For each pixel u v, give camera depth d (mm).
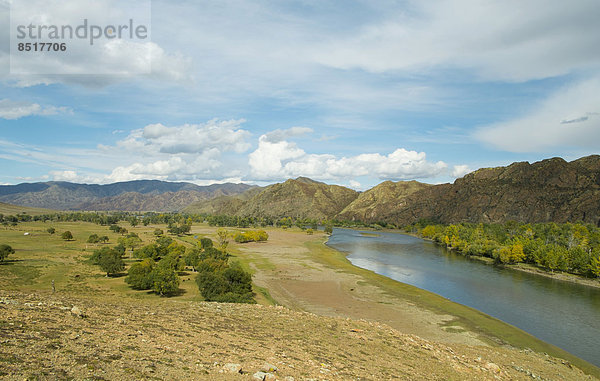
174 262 88750
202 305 39969
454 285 86500
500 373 29203
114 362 16047
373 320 55188
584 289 84562
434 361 28156
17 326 19125
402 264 118375
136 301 40188
